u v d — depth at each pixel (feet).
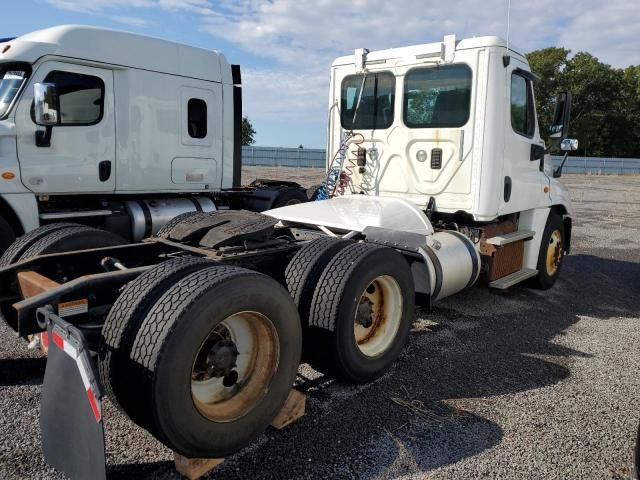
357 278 11.00
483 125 17.03
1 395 11.06
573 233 38.78
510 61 17.49
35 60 18.62
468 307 19.13
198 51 23.53
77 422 7.27
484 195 17.31
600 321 18.16
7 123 18.24
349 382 11.72
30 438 9.55
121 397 8.05
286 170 109.81
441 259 15.25
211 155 24.63
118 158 21.24
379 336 12.36
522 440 10.06
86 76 19.99
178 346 7.58
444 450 9.61
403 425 10.43
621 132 193.26
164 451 9.27
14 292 10.62
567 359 14.39
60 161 19.63
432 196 18.35
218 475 8.64
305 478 8.63
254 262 11.56
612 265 28.17
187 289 7.97
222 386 8.96
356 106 20.04
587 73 185.06
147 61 21.61
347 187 20.48
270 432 10.00
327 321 10.81
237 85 25.64
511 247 19.58
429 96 18.11
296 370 9.66
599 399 11.93
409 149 18.71
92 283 8.79
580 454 9.66
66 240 11.62
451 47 17.33
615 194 75.61
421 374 12.94
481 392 12.08
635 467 8.18
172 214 23.29
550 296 21.33
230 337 8.98
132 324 7.89
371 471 8.89
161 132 22.45
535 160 19.92
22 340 13.97
